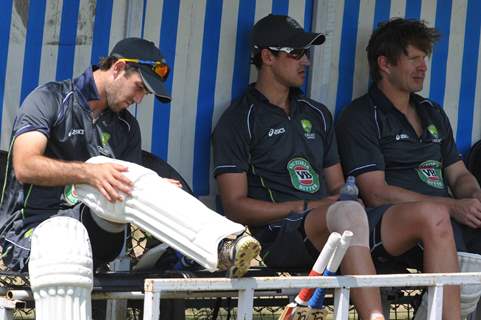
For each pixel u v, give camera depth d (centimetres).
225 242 1082
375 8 1720
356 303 1245
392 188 1569
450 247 1297
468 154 1777
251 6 1636
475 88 1792
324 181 1583
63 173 1171
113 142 1314
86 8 1535
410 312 1873
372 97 1636
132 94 1277
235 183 1503
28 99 1256
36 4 1510
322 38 1545
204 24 1608
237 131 1517
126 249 1380
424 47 1614
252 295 1095
